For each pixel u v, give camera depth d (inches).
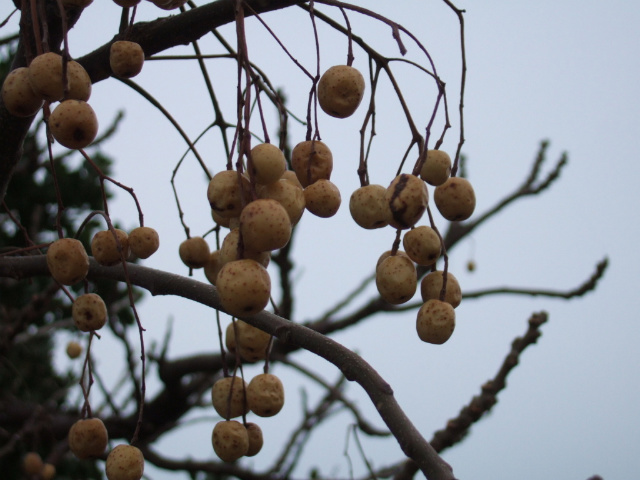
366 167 16.9
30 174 36.4
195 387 33.0
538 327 26.3
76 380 37.0
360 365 16.3
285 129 17.9
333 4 16.5
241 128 15.1
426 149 16.0
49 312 36.9
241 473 33.7
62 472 34.3
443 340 16.3
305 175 16.3
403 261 16.3
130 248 18.6
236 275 14.2
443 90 16.5
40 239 36.8
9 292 36.2
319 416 35.2
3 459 33.2
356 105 16.1
